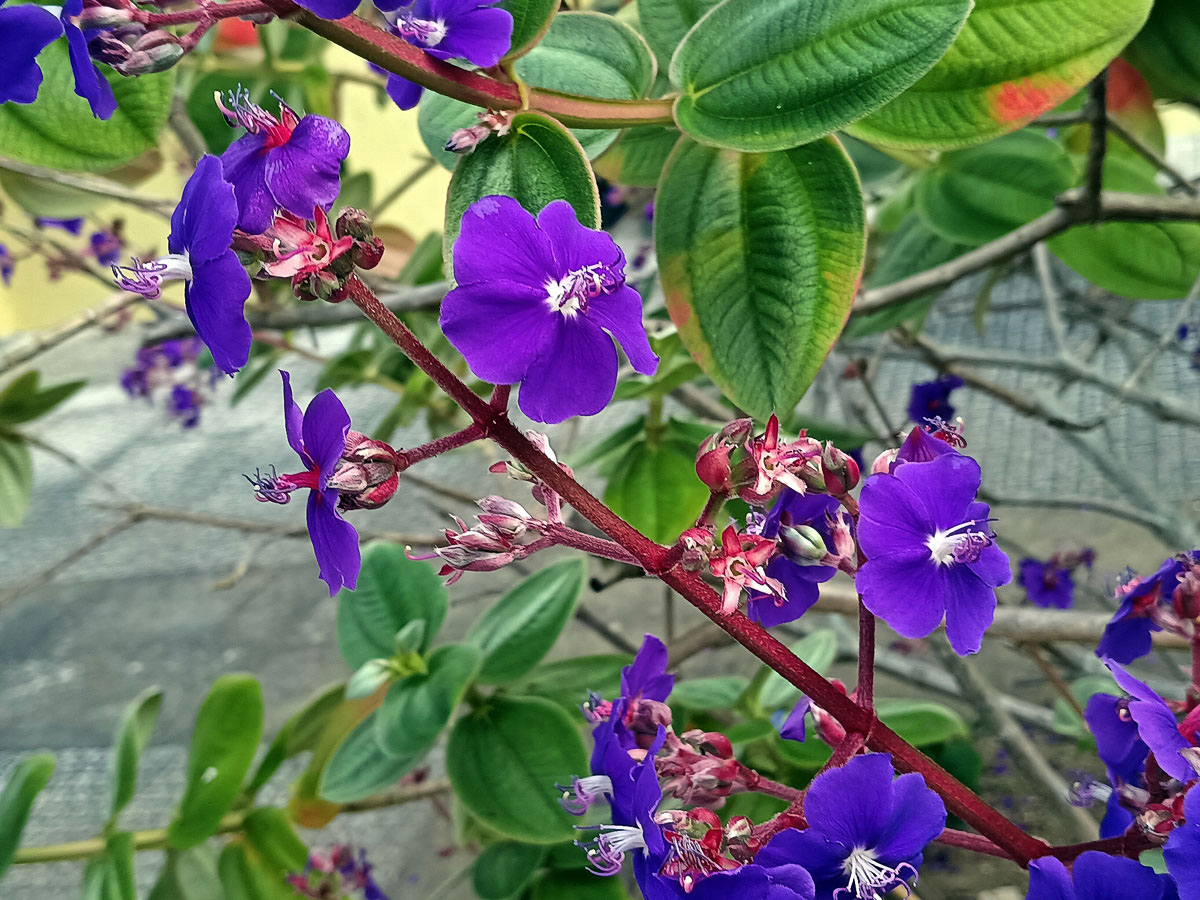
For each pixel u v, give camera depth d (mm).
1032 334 1056
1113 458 605
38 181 476
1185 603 205
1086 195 329
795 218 240
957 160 397
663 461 444
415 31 187
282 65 553
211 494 1502
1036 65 236
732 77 220
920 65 204
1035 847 186
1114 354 975
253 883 471
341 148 168
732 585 180
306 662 1215
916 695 814
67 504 1577
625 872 538
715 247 244
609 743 204
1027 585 680
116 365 1719
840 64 211
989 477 938
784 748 445
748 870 158
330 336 1482
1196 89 316
